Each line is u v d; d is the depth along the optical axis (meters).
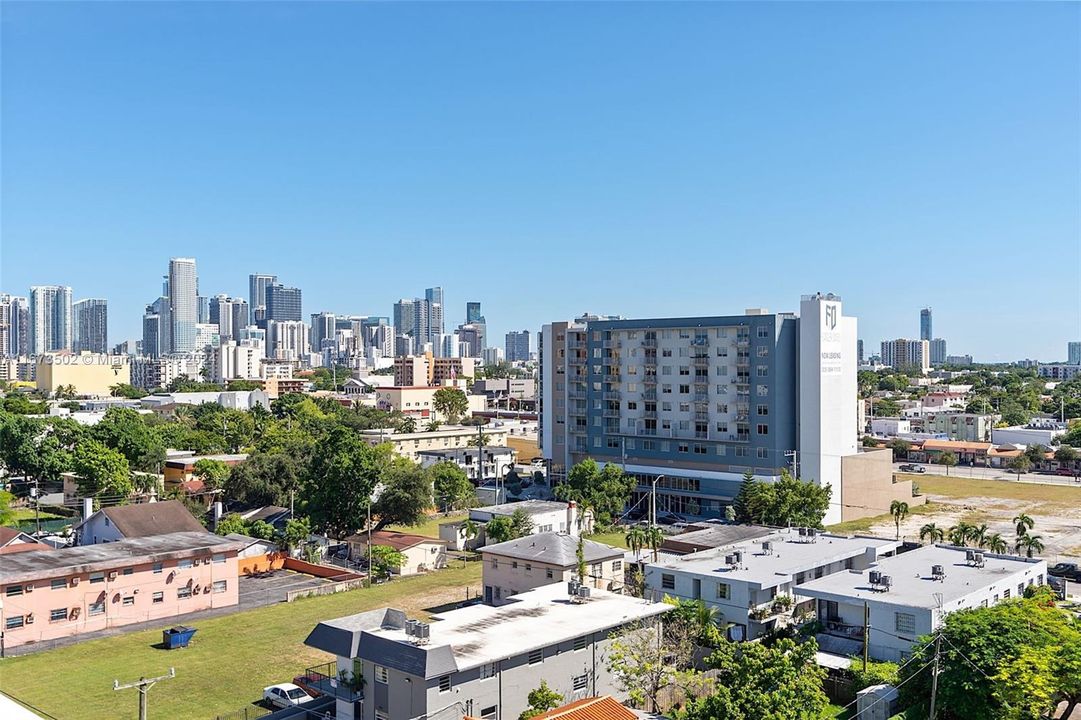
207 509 122.00
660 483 135.88
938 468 189.00
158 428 167.25
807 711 42.41
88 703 55.88
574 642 52.56
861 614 59.97
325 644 49.81
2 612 67.25
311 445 131.00
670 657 54.66
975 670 46.03
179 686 59.09
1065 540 109.12
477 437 190.38
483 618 55.16
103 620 72.75
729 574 64.19
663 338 138.50
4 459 137.00
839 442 126.81
